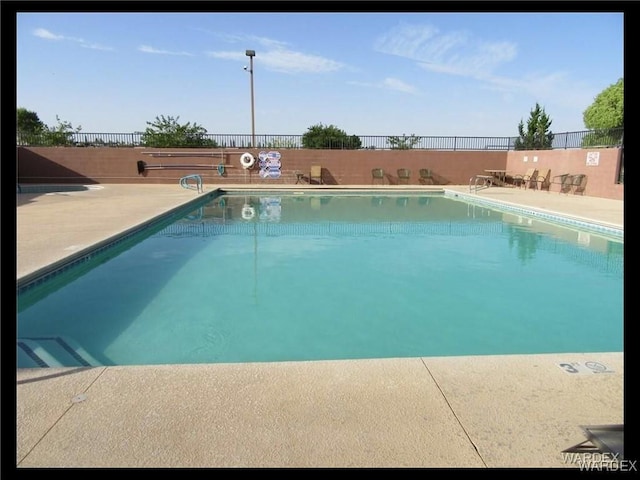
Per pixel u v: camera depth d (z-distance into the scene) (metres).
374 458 1.63
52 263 4.61
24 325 3.83
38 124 30.09
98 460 1.60
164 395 2.05
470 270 5.74
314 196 14.17
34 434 1.74
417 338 3.68
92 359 3.26
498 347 3.53
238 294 4.72
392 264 6.01
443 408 1.95
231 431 1.78
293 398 2.03
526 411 1.93
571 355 2.50
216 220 9.46
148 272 5.47
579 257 6.40
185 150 16.50
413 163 17.12
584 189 12.47
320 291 4.86
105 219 7.54
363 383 2.17
